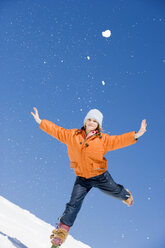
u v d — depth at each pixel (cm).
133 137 377
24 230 485
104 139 390
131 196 416
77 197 380
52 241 364
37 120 397
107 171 399
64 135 392
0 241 331
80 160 386
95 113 398
